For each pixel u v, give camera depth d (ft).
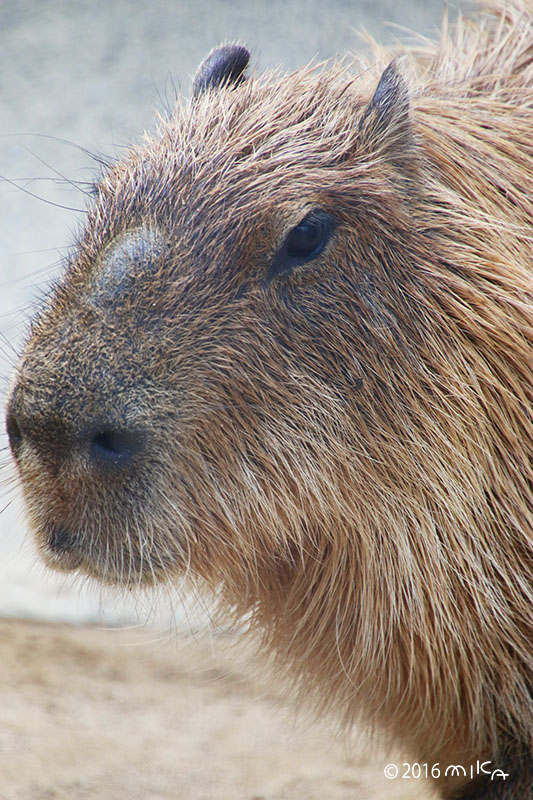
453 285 29.53
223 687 50.55
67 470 26.43
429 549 29.32
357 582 30.32
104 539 26.89
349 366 28.60
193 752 41.78
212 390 27.22
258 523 28.63
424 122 32.22
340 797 37.91
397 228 29.30
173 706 47.16
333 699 33.37
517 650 29.66
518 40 40.11
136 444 26.45
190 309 27.27
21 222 88.48
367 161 29.58
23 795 35.09
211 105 31.40
